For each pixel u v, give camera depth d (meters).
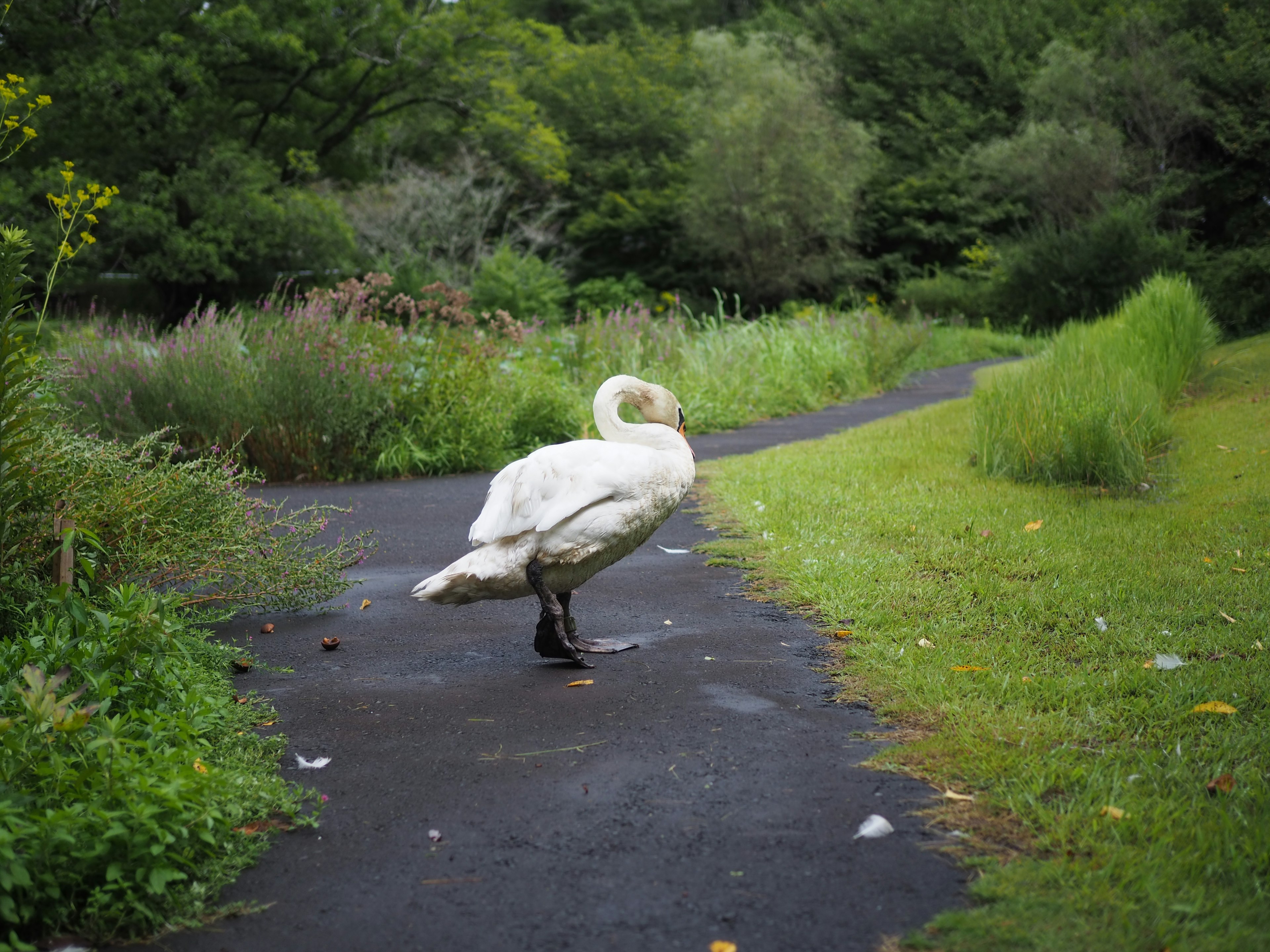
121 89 25.91
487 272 30.31
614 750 3.84
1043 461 8.49
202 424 10.62
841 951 2.59
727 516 8.01
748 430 14.21
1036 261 32.19
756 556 6.75
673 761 3.72
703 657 4.91
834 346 19.44
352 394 10.72
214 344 11.45
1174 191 32.47
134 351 11.37
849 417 15.48
